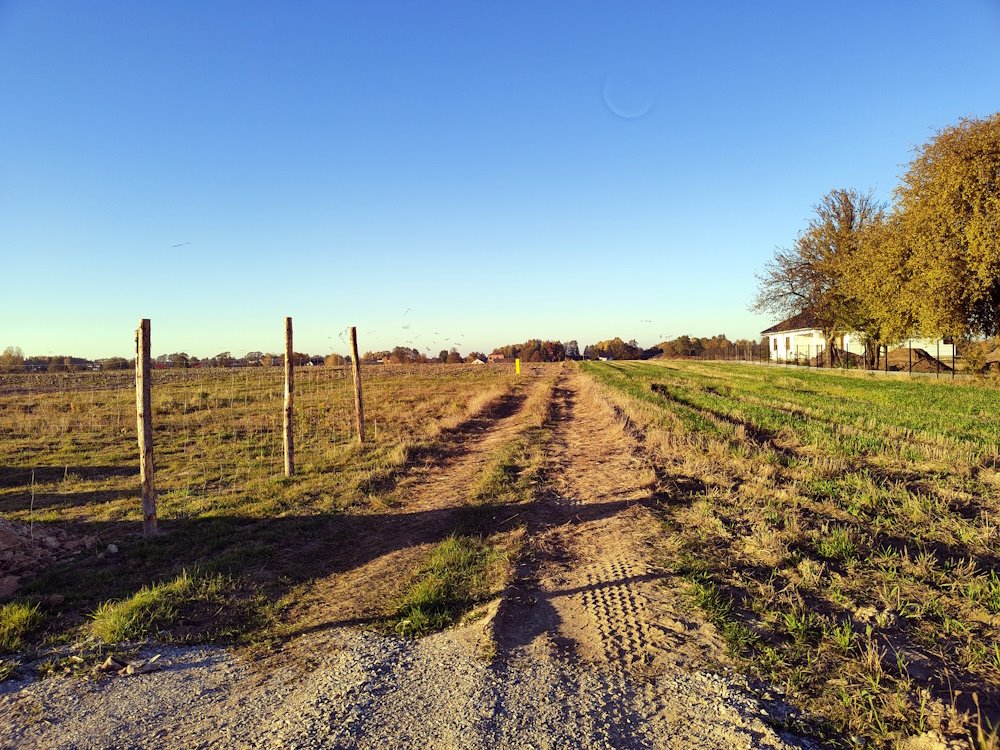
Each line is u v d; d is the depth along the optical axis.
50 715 4.07
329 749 3.58
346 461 14.12
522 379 49.62
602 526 8.17
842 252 45.72
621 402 23.36
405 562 7.30
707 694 4.09
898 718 3.74
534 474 11.90
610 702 4.04
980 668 4.27
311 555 7.77
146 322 8.79
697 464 11.24
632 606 5.53
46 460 14.90
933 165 28.73
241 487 11.70
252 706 4.16
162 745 3.71
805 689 4.12
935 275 27.97
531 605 5.80
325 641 5.19
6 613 5.61
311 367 59.66
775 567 6.30
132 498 10.97
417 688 4.29
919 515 7.74
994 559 6.25
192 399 28.34
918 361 52.59
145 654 5.04
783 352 77.69
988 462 11.16
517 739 3.64
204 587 6.49
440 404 28.50
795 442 14.05
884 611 5.12
